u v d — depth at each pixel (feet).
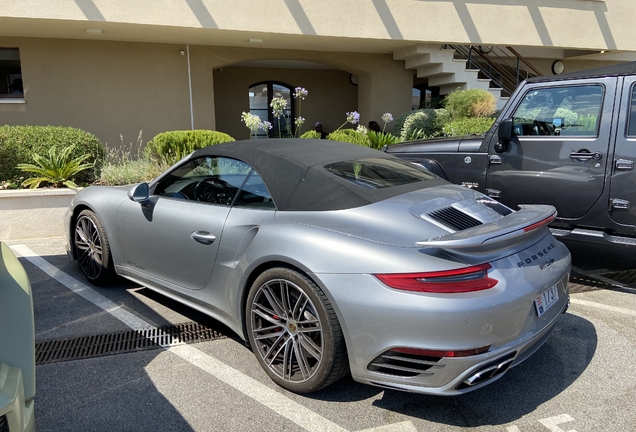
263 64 44.96
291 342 8.89
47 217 20.90
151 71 34.47
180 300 11.65
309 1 30.42
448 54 36.60
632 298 13.83
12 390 5.18
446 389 7.52
